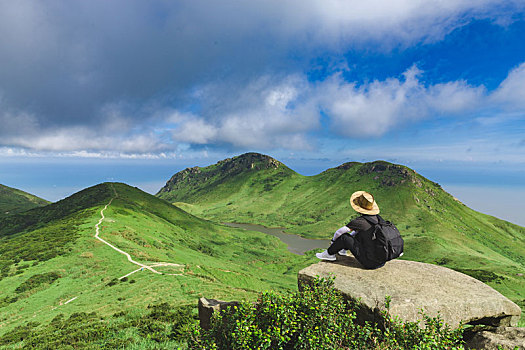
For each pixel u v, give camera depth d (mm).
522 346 4840
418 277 6586
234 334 4906
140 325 16641
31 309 39625
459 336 4812
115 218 110375
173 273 54531
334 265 7207
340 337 4953
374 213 6746
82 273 53188
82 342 14125
